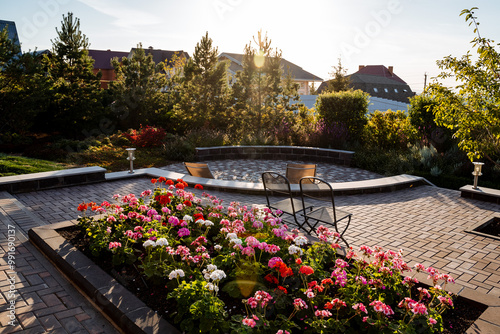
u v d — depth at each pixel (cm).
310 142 1399
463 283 388
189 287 273
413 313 262
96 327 297
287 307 299
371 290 293
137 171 912
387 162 1096
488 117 588
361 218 612
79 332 289
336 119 1464
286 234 389
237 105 1725
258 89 1705
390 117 1384
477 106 597
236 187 759
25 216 570
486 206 695
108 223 439
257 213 454
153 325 269
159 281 330
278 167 1147
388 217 620
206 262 350
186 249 329
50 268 397
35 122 1630
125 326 277
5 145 1370
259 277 323
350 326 269
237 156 1324
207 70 1800
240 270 325
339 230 548
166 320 280
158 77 1961
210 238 445
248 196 745
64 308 323
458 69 602
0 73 1380
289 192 498
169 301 310
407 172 1012
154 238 364
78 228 483
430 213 646
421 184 887
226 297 316
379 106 2527
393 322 273
